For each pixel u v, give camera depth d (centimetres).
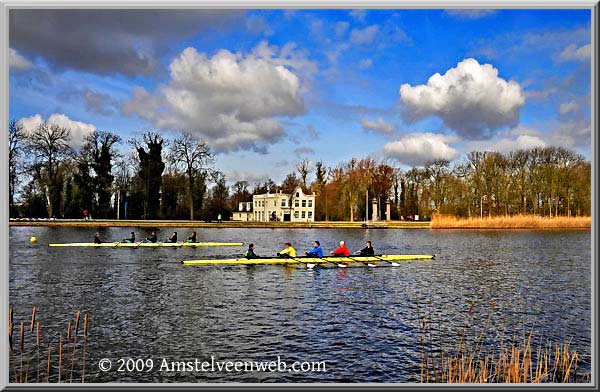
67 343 1552
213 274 2878
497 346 1579
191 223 8531
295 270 3069
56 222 7512
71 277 2747
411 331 1722
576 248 4969
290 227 9088
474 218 8856
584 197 8544
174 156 9212
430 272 3128
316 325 1773
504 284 2734
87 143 9062
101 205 9212
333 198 11181
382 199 12388
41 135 7894
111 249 4256
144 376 1300
